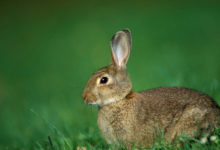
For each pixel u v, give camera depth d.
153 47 37.31
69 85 29.33
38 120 20.75
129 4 63.09
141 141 14.53
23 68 41.19
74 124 18.55
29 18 63.12
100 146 14.80
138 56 34.72
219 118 13.92
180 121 14.05
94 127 16.70
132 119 14.53
